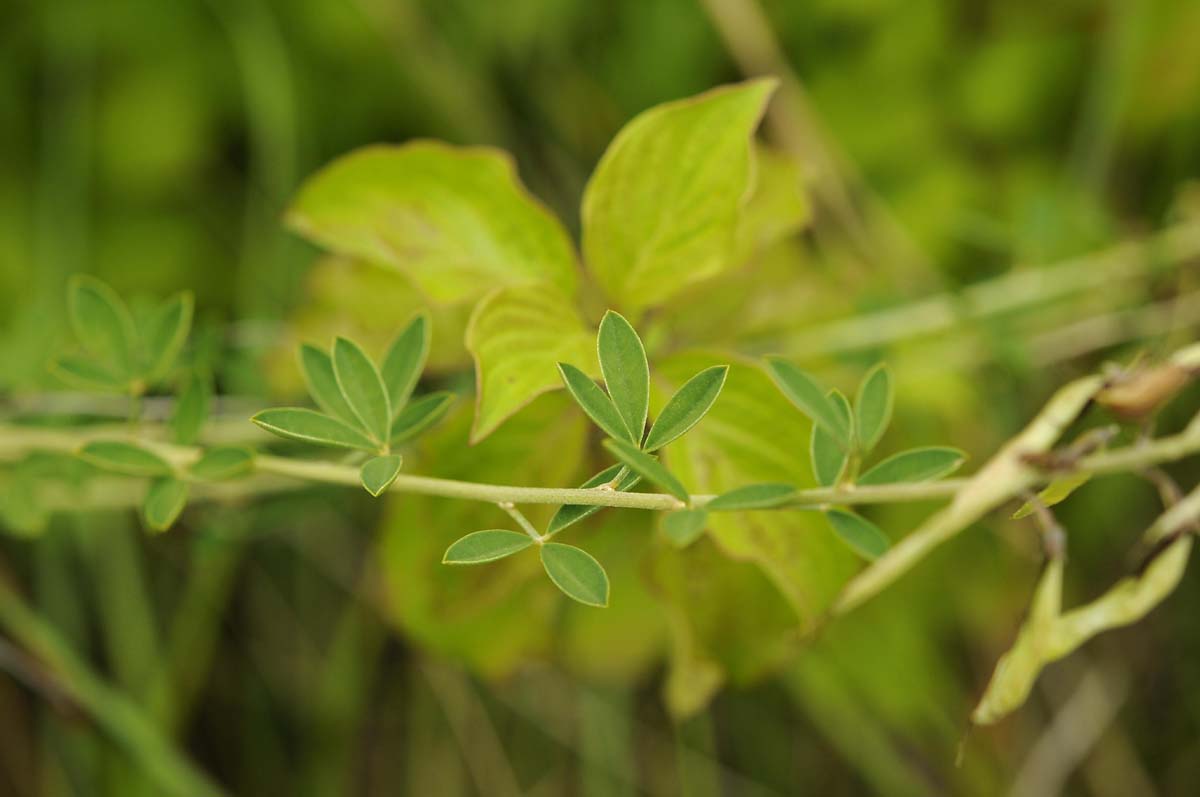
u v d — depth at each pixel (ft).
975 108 2.18
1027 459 1.47
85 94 2.16
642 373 1.38
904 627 1.91
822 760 2.11
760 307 1.68
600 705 1.99
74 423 1.72
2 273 2.10
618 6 2.19
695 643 1.60
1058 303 1.87
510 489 1.41
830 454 1.44
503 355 1.47
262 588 2.06
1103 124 2.10
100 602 1.97
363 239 1.56
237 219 2.20
